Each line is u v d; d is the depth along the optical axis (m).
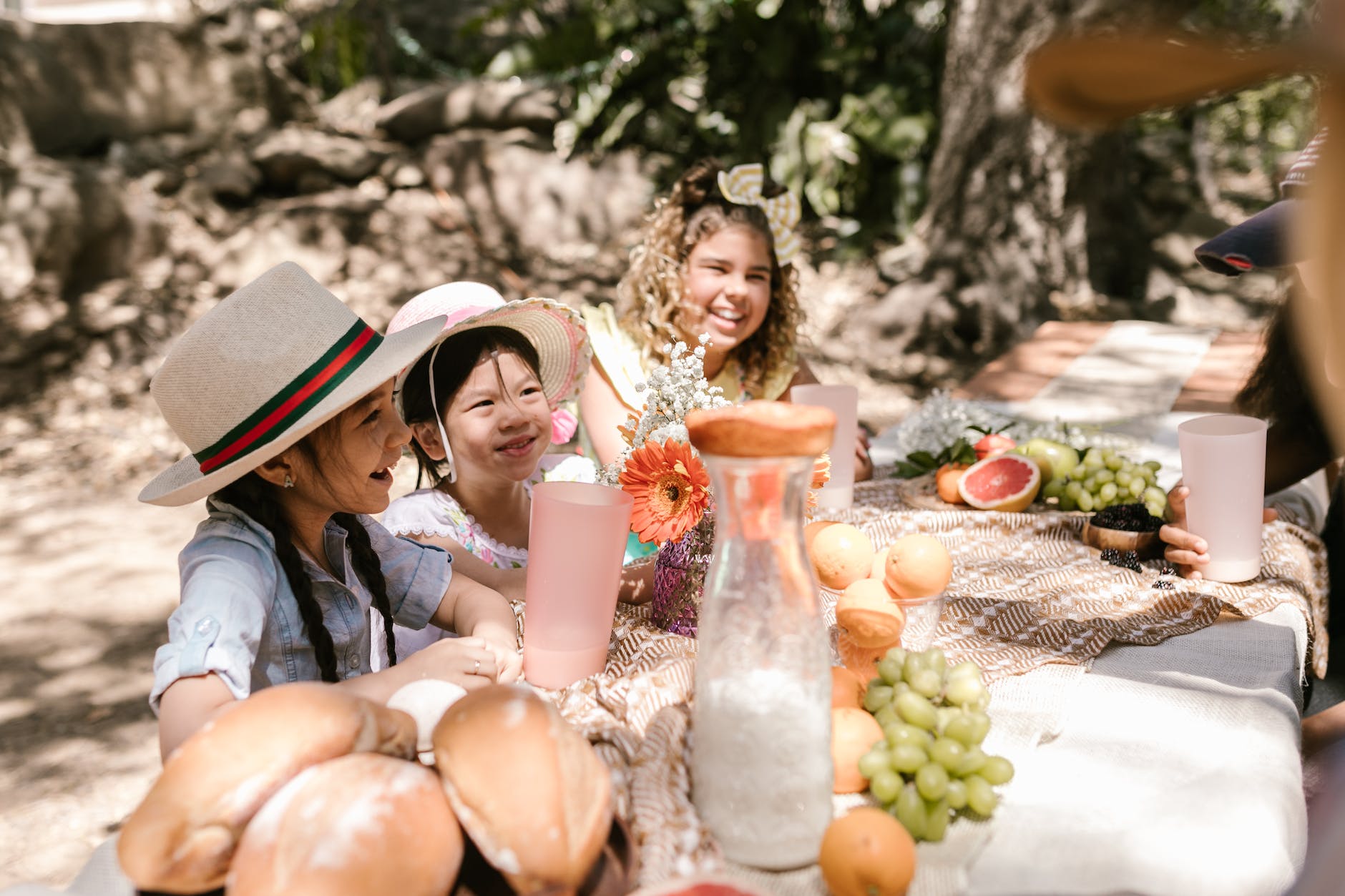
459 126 9.62
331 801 0.85
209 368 1.32
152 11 10.52
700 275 2.43
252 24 10.60
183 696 1.20
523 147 9.31
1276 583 1.73
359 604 1.56
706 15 9.26
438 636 1.85
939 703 1.15
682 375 1.48
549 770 0.88
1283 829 1.07
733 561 0.99
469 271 8.42
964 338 7.52
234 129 9.45
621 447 2.41
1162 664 1.45
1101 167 7.68
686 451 1.32
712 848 1.00
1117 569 1.81
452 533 1.92
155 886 0.87
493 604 1.60
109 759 3.34
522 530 2.07
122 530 5.21
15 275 7.26
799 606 0.99
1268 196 10.91
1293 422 2.10
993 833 1.05
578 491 1.40
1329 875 0.87
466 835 0.96
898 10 9.66
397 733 0.98
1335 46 0.41
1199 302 8.18
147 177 8.38
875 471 2.50
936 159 7.82
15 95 8.20
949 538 1.96
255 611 1.32
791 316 2.64
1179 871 1.00
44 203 7.43
